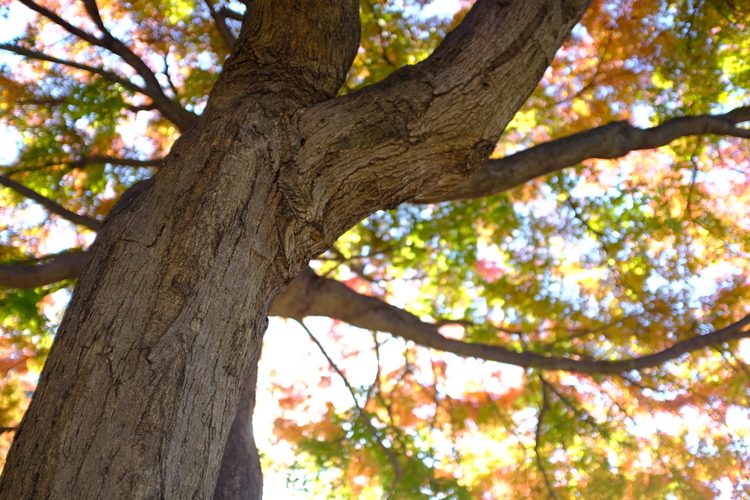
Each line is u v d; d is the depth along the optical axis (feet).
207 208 5.44
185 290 5.04
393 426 17.47
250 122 6.10
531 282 19.66
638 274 20.18
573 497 18.69
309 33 7.09
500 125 7.34
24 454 4.30
